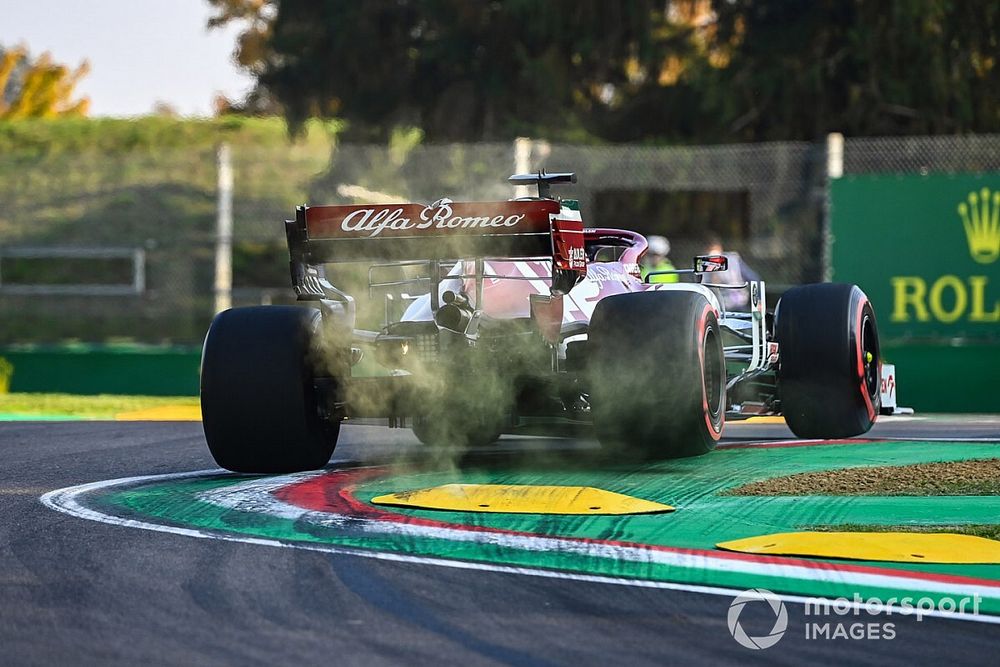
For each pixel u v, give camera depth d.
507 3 83.00
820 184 53.84
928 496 22.23
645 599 14.92
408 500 21.11
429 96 91.00
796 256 64.69
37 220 93.62
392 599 14.83
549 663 12.51
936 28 78.69
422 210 21.09
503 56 86.50
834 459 27.41
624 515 20.12
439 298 22.95
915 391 46.66
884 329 47.22
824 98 82.25
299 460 23.89
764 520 19.91
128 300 86.69
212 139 103.50
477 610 14.38
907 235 47.06
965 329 46.75
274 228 92.81
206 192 95.75
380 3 90.69
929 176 46.94
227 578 15.77
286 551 17.28
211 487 23.25
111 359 54.34
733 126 84.00
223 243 56.91
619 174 61.31
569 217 21.55
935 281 46.94
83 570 16.20
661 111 86.94
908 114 80.19
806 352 25.95
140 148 101.88
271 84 94.94
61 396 53.41
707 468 25.77
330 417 23.83
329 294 23.02
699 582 15.74
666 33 88.81
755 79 82.25
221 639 13.20
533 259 22.59
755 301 26.67
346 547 17.53
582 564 16.61
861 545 17.72
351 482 23.70
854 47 80.62
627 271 26.25
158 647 12.92
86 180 97.69
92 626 13.66
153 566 16.41
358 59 91.19
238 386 23.17
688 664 12.56
